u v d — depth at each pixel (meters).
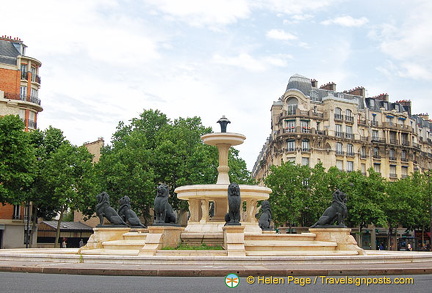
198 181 55.44
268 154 93.38
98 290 12.04
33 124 62.56
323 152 79.12
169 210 22.75
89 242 25.19
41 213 61.28
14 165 46.41
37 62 64.44
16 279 14.41
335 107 81.88
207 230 25.58
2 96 59.50
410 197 65.94
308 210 65.56
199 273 15.45
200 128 63.34
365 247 77.19
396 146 86.94
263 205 30.64
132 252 22.30
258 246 22.17
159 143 59.59
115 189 56.06
